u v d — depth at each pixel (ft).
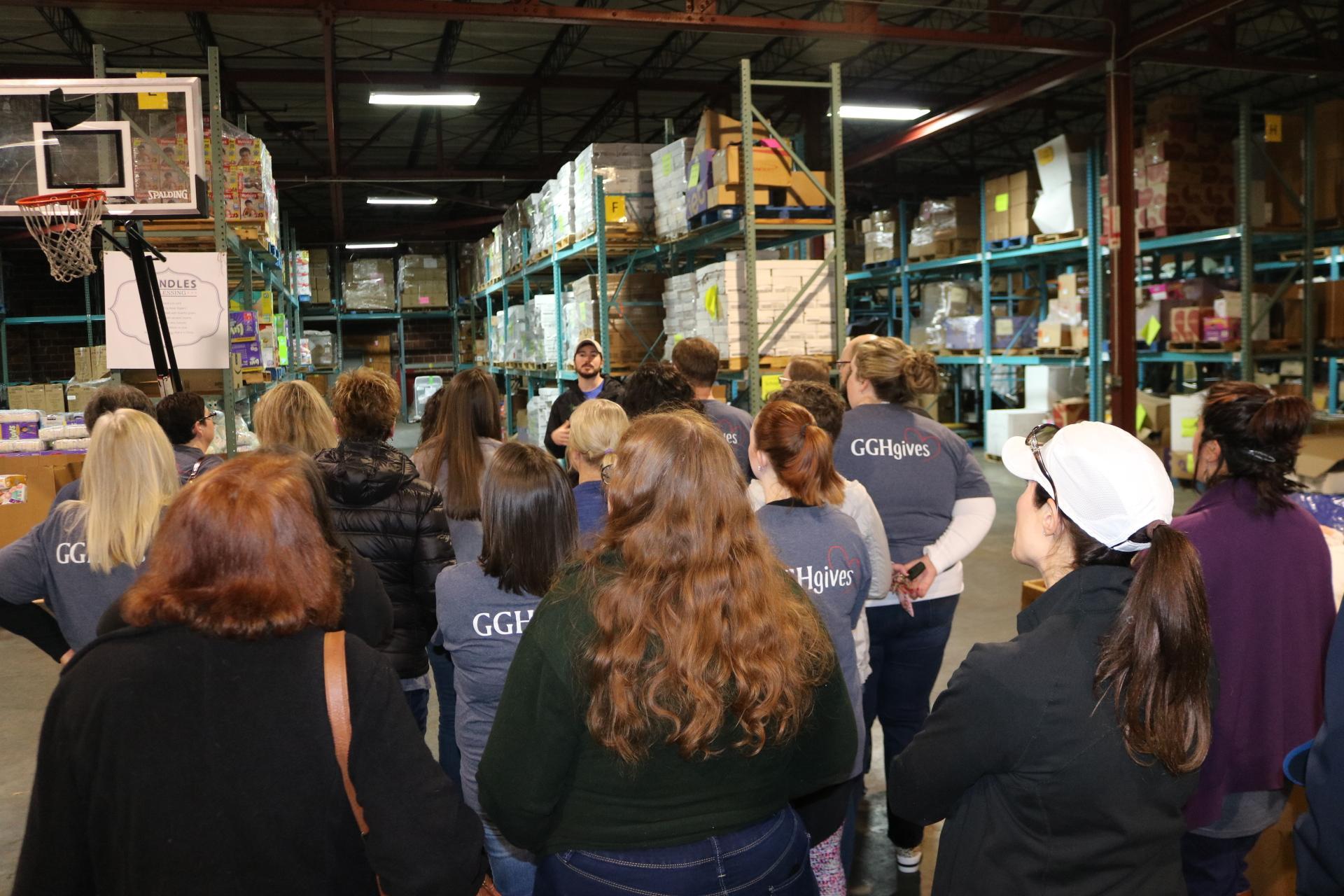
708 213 19.47
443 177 47.32
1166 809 4.39
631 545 4.36
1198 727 4.24
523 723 4.47
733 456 4.56
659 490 4.39
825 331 19.38
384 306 64.90
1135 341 29.58
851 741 5.01
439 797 4.14
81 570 7.79
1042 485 4.72
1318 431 21.95
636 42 42.83
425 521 8.79
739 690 4.26
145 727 3.88
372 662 4.17
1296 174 28.32
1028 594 9.82
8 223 49.88
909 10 40.37
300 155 58.23
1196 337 29.19
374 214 71.20
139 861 3.86
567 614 4.44
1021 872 4.34
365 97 47.03
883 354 9.83
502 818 4.59
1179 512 26.23
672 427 4.52
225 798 3.88
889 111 40.14
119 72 19.69
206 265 19.25
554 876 4.61
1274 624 6.27
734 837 4.54
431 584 8.77
